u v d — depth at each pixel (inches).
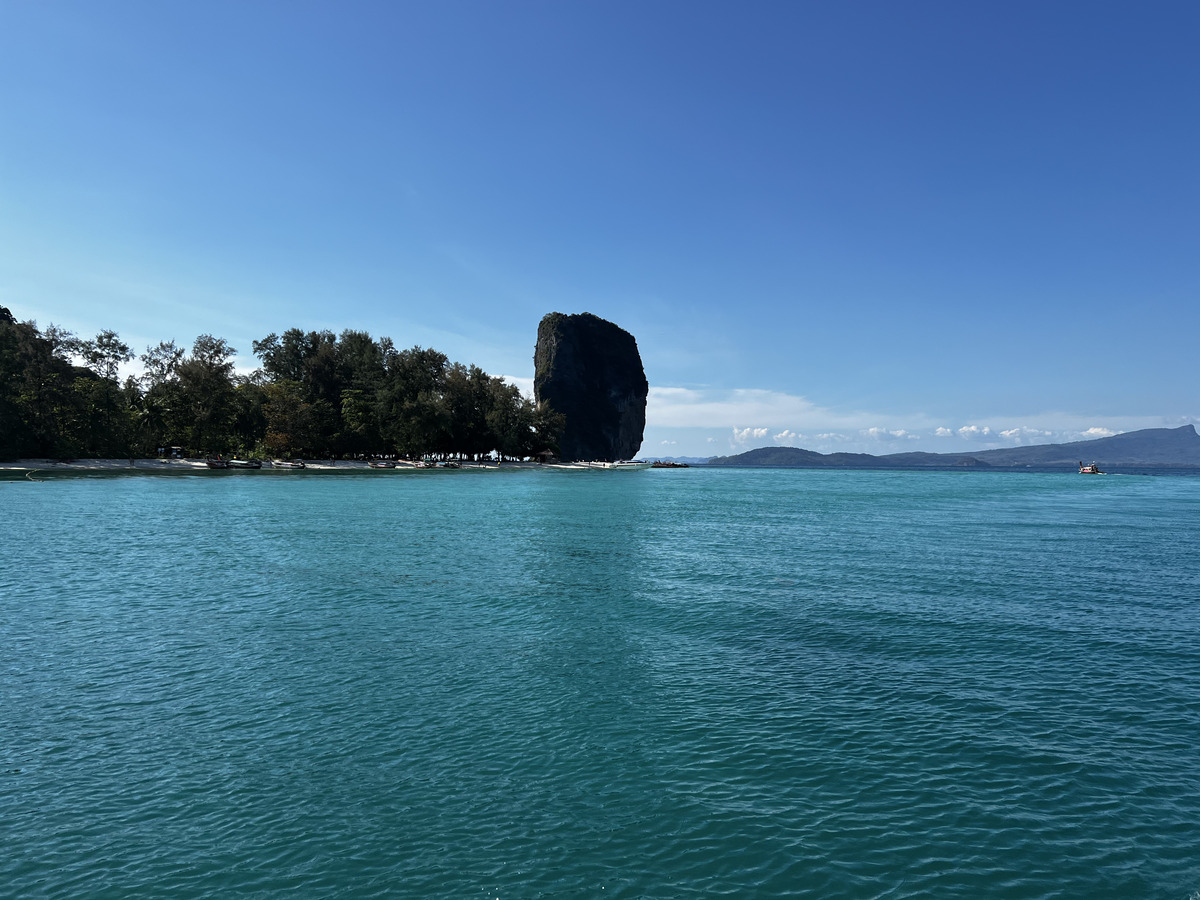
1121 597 794.2
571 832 305.6
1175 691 479.8
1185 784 347.9
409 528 1499.8
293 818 315.0
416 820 314.3
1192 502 2834.6
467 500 2450.8
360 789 342.0
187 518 1614.2
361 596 788.0
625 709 448.1
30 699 458.0
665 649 583.8
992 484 5088.6
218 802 328.5
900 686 492.4
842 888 267.7
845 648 586.6
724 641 609.9
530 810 323.6
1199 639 613.0
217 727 415.2
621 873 276.5
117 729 411.2
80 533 1311.5
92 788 340.8
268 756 377.4
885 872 277.7
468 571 960.9
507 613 711.7
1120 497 3233.3
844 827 310.3
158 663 534.9
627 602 764.6
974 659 555.8
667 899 259.8
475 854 288.2
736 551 1187.9
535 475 5290.4
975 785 348.2
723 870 278.7
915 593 818.2
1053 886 268.7
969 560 1086.4
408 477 4151.1
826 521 1812.3
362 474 4357.8
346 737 402.3
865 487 4436.5
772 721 428.5
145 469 3900.1
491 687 488.1
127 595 780.6
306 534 1357.0
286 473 4197.8
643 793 340.5
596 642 603.5
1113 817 317.7
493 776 356.8
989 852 291.1
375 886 266.8
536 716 435.8
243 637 611.5
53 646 578.2
